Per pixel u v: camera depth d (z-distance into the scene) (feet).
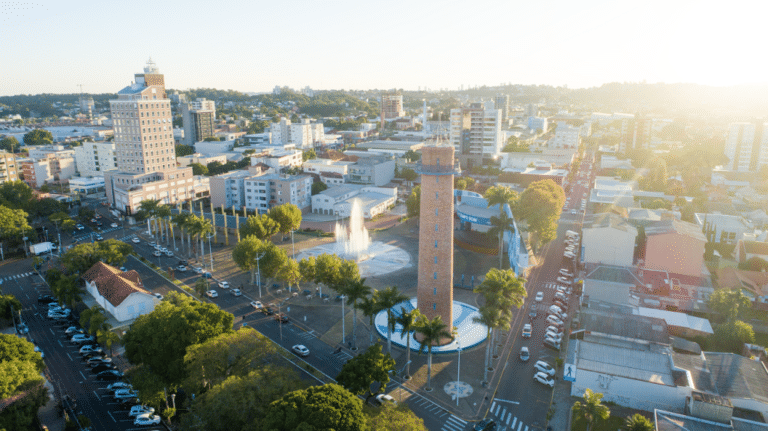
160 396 267.39
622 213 601.62
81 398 298.35
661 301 408.46
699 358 304.91
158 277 494.59
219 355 256.93
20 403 247.50
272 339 366.02
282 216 587.27
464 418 276.41
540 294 431.43
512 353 345.31
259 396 227.20
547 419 272.92
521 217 591.37
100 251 472.03
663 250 466.70
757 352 328.29
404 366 329.72
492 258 555.69
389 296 317.01
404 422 207.51
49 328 390.21
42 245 573.74
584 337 333.42
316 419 194.59
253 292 455.63
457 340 349.41
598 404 244.63
